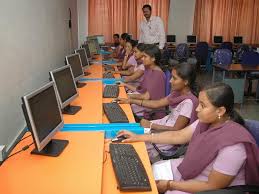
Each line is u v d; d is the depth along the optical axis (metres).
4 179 1.26
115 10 8.72
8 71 1.79
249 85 5.85
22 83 2.10
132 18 8.88
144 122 2.30
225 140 1.38
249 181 1.39
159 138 1.93
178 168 1.66
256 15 9.82
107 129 1.96
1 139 1.66
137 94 3.13
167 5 9.08
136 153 1.63
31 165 1.39
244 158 1.34
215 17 9.62
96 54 6.27
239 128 1.41
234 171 1.34
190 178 1.57
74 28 6.39
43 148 1.49
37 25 2.62
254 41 9.98
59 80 2.03
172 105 2.30
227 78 5.18
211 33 9.73
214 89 1.43
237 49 8.67
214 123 1.51
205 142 1.48
